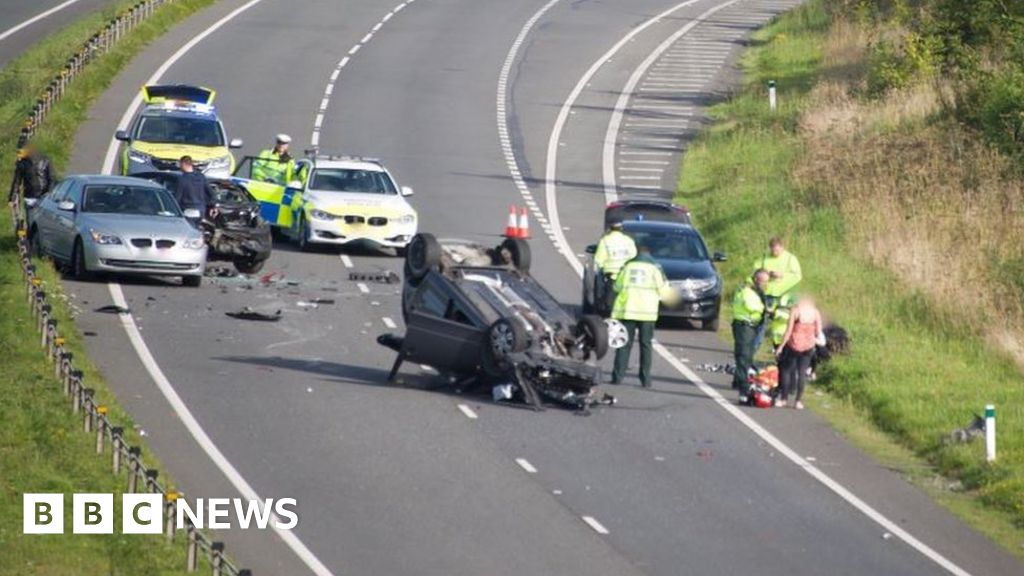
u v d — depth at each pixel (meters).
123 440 85.69
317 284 133.38
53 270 128.50
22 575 71.50
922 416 102.56
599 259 126.62
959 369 113.81
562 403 103.00
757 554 79.31
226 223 136.25
